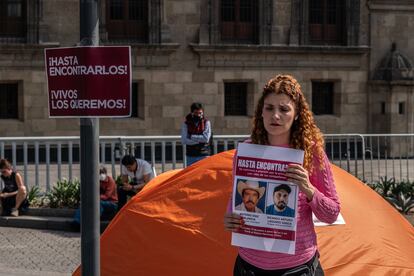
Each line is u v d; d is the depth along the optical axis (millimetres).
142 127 25266
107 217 12766
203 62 25719
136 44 24922
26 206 13438
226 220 4832
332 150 16156
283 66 26562
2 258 10703
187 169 8055
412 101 27141
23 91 24234
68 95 5234
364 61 27438
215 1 25641
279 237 4730
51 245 11633
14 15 24188
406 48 27719
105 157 15664
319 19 27078
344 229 7488
